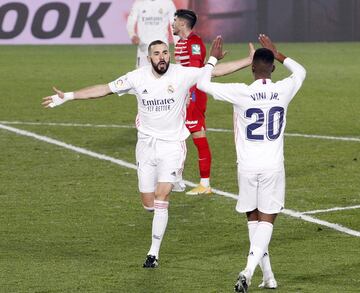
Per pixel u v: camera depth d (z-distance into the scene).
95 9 87.75
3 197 32.59
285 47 86.88
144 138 25.55
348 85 63.84
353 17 91.62
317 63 76.00
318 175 36.12
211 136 45.16
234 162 39.00
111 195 32.91
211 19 88.12
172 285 22.97
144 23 50.22
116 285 22.95
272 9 89.56
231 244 26.98
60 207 31.22
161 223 24.75
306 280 23.47
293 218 29.73
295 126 47.84
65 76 67.75
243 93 22.41
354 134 45.47
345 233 27.98
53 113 51.94
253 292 22.52
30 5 87.56
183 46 34.41
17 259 25.25
